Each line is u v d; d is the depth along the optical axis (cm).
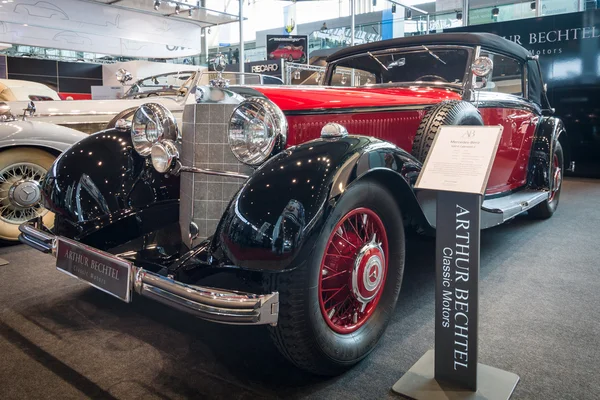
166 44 1210
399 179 181
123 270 167
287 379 178
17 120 354
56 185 222
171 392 169
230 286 241
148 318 229
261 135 173
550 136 388
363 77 363
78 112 509
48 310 237
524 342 203
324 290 170
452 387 168
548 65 746
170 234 212
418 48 328
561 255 324
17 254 327
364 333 184
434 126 239
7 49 1194
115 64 1241
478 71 281
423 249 341
